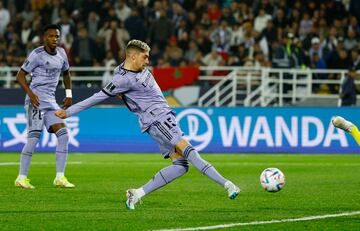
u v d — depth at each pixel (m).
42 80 37.00
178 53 74.81
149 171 46.03
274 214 27.97
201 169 27.78
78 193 34.47
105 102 70.38
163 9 78.31
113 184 38.56
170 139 28.08
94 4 79.12
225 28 76.06
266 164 51.16
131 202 28.83
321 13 77.00
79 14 78.81
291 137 60.94
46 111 37.09
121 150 62.25
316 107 60.78
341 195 33.78
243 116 61.25
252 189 36.22
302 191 35.31
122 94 28.53
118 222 26.08
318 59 73.94
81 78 72.88
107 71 73.75
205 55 75.81
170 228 24.78
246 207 29.86
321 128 60.78
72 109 27.84
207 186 37.41
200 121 61.53
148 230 24.44
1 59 78.75
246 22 75.19
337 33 75.50
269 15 77.38
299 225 25.39
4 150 62.50
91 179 41.16
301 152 60.78
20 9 84.00
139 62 28.14
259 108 61.19
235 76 70.44
